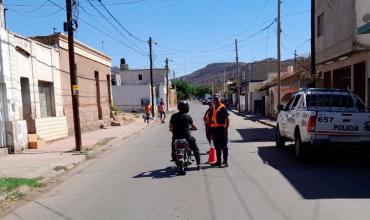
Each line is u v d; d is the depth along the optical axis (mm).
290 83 36375
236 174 10547
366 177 9852
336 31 20625
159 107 40438
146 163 13242
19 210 8008
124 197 8516
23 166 12984
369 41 17969
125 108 64062
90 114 29359
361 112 11445
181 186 9281
